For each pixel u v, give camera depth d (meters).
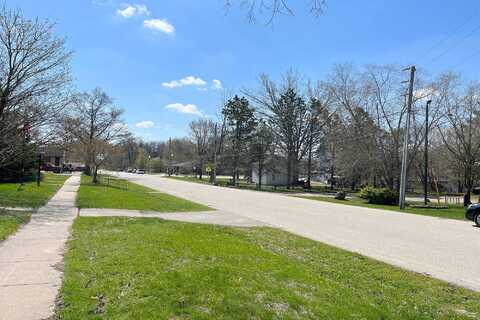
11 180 27.42
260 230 11.92
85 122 47.62
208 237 9.08
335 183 66.88
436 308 5.40
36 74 18.41
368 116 36.00
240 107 56.53
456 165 37.00
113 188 28.72
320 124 51.16
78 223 11.02
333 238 11.38
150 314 4.07
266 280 5.54
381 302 5.41
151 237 8.28
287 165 52.88
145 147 151.00
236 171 58.06
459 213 22.62
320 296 5.14
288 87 50.94
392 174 35.06
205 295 4.64
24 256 6.91
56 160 75.44
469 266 8.22
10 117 17.34
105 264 6.04
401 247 10.32
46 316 4.16
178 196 27.34
